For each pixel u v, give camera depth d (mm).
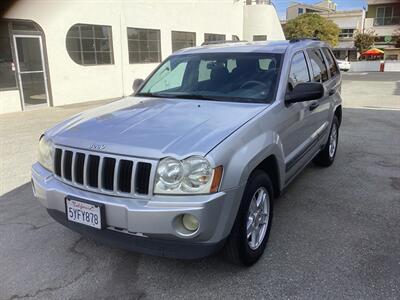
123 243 2697
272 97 3553
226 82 3873
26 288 2883
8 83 11148
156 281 2949
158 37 16406
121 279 2982
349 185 4914
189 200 2500
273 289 2820
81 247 3453
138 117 3207
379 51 44094
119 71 14758
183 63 4348
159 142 2662
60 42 12453
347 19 54812
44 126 9133
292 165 3844
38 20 11695
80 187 2799
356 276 2953
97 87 14000
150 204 2523
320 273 3000
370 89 17312
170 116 3170
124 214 2555
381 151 6527
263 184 3119
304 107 4059
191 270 3072
